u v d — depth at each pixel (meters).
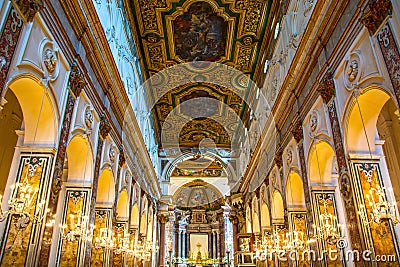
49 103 6.69
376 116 7.33
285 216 11.92
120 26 12.04
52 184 6.64
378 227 6.72
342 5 7.52
